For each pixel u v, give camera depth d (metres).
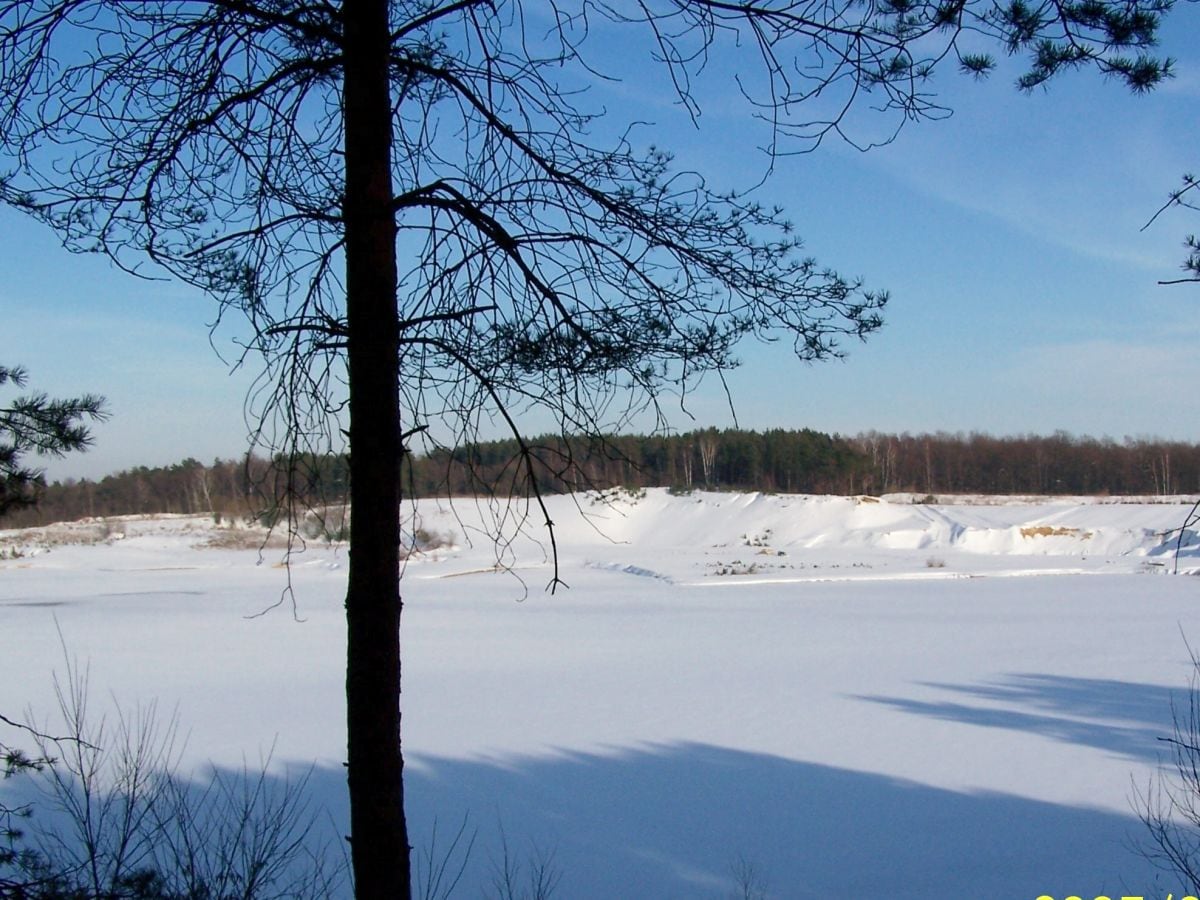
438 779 9.20
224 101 3.92
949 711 11.79
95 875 4.69
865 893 6.46
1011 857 7.02
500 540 3.96
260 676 14.75
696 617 21.67
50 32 3.77
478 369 3.92
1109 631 18.45
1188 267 3.67
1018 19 3.62
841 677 14.14
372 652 3.59
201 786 8.48
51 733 10.56
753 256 3.91
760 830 7.71
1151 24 3.48
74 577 34.88
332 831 7.32
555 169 4.07
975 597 25.08
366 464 3.62
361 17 3.75
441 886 6.68
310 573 34.25
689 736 10.70
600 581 31.19
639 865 7.02
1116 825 7.61
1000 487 79.06
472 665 15.48
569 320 3.89
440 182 3.88
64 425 4.77
